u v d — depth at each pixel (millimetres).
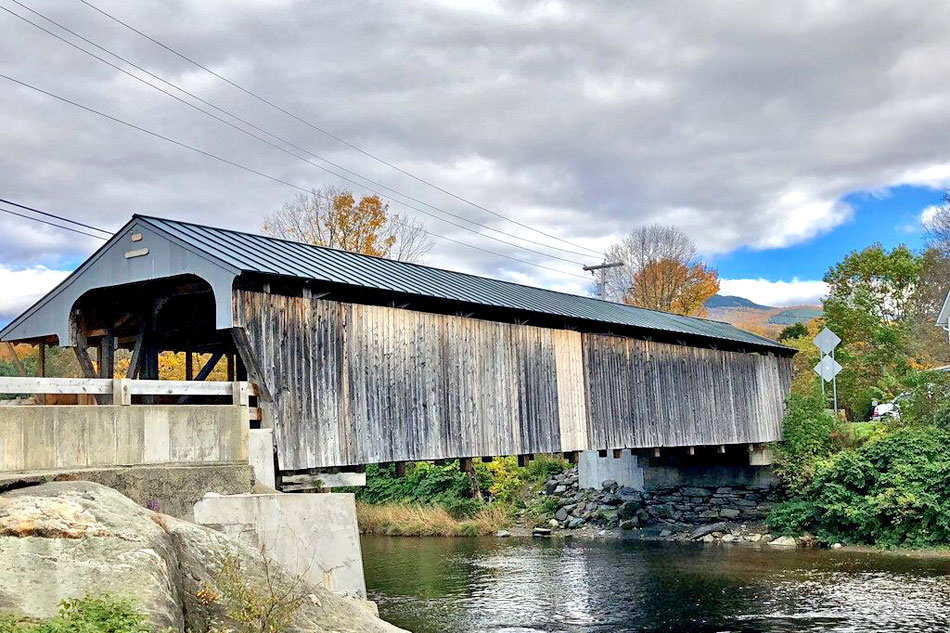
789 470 25828
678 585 18516
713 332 25219
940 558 20406
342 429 13148
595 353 19562
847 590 17250
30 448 8961
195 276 12641
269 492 10859
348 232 34469
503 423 16500
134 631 6555
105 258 13203
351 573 10906
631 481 29547
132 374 13859
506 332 16938
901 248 39906
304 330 12789
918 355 34000
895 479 22625
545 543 25953
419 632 15000
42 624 6551
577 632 14859
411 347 14672
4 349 32312
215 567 8383
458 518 30359
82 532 7520
